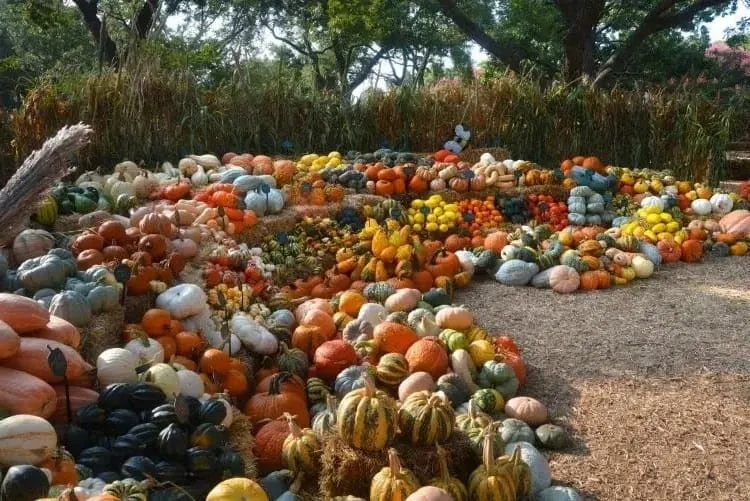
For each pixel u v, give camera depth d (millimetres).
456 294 8945
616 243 10336
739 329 7555
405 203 11477
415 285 8602
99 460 3816
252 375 5977
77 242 6527
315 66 31891
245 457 4281
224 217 8648
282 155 12711
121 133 11266
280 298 7457
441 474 4059
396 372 5586
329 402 4734
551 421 5398
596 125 15117
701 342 7109
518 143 15016
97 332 5270
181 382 4938
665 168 14883
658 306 8438
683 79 16859
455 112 14664
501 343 6332
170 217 7902
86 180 9695
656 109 15023
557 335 7336
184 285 6297
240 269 7820
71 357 4426
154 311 5805
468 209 11430
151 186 9703
